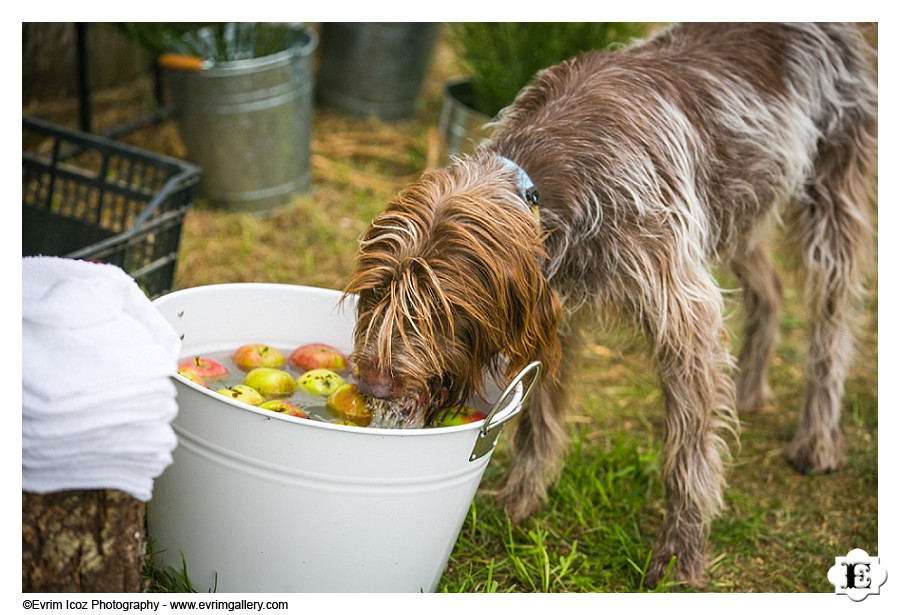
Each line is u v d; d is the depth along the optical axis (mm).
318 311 1520
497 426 1230
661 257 1435
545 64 2529
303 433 1139
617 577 1579
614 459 1808
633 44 1741
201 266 2266
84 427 998
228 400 1147
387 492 1187
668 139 1473
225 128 2385
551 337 1320
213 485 1214
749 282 2035
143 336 1061
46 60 2555
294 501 1186
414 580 1307
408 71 3090
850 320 1920
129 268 1778
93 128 2684
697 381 1514
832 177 1811
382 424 1285
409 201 1250
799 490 1858
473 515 1606
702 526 1572
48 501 1073
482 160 1347
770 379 2229
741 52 1654
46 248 2025
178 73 2334
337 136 2953
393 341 1182
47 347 1030
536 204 1324
